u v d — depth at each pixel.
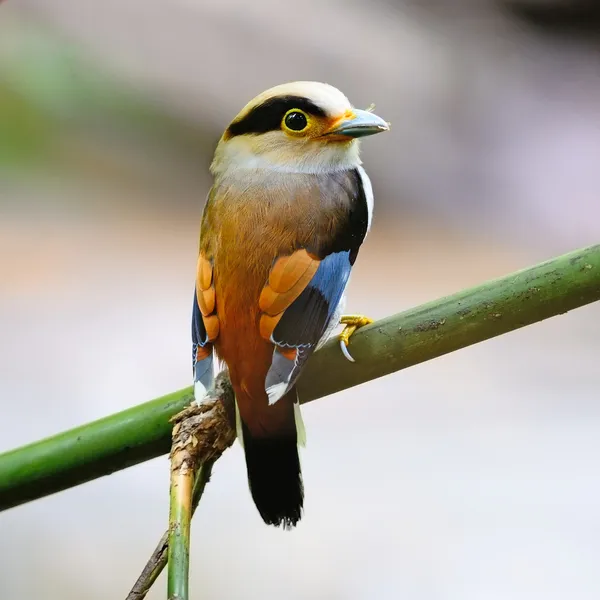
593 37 5.84
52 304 3.88
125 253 4.32
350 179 3.08
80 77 4.42
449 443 3.38
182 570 2.94
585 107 5.60
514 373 3.62
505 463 3.37
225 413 2.98
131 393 3.42
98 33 4.63
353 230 3.07
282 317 3.03
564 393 3.51
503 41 5.70
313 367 3.01
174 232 4.54
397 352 3.00
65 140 4.46
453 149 5.32
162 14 4.94
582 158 5.27
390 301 4.19
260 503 3.01
